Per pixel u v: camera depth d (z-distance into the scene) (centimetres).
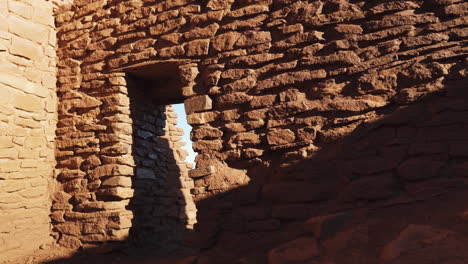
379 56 464
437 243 263
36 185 657
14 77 645
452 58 429
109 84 661
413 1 462
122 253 616
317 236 363
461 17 436
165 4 625
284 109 498
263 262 390
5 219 602
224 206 501
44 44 704
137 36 640
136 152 709
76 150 673
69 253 619
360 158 440
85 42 696
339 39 489
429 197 383
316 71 491
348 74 474
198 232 504
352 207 423
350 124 457
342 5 497
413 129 424
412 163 410
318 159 462
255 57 533
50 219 667
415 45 448
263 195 480
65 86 702
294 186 464
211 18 578
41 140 674
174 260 546
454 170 392
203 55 574
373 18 478
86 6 710
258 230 467
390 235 320
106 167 639
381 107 448
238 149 518
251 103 522
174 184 910
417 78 437
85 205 640
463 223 292
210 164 529
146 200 743
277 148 490
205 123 550
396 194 408
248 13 552
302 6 520
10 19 652
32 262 585
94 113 668
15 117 639
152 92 741
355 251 310
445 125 410
